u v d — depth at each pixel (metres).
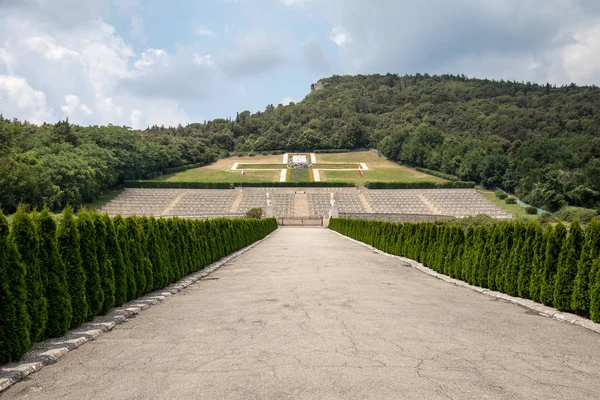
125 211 77.00
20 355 6.48
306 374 5.56
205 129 181.00
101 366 6.23
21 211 7.38
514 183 93.06
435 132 125.44
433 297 11.86
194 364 6.12
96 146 86.12
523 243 12.36
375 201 87.06
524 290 11.85
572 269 10.16
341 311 9.53
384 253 27.48
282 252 26.98
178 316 9.60
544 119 125.44
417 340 7.26
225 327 8.29
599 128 108.62
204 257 18.81
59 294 7.79
